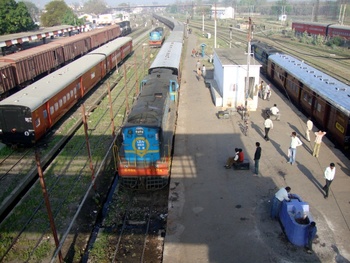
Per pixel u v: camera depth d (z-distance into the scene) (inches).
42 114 844.6
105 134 893.8
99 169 681.0
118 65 1833.2
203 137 845.2
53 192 632.4
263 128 896.3
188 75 1530.5
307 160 716.7
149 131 611.5
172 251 472.7
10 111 777.6
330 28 2288.4
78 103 1176.2
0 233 526.6
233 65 1005.2
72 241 518.3
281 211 510.9
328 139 822.5
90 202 610.2
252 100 1026.7
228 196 595.5
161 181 636.1
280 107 1071.6
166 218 565.3
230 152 759.7
